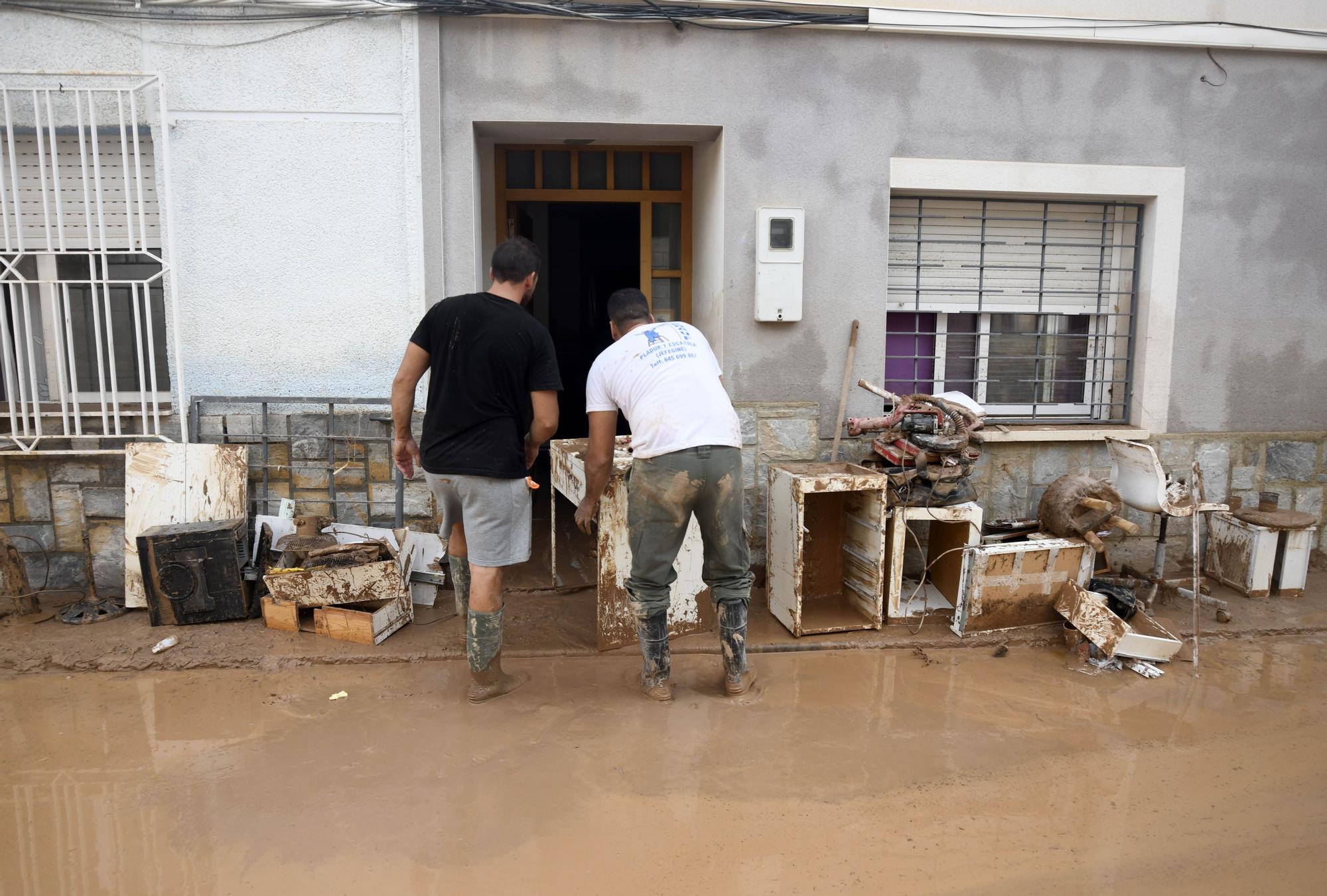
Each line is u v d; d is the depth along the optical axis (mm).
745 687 3506
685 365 3305
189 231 4301
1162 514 4336
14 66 4152
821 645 3932
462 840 2510
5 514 4352
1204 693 3549
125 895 2266
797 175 4531
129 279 4375
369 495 4516
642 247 5207
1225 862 2459
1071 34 4559
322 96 4262
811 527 4379
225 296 4352
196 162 4262
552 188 5105
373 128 4301
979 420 4141
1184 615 4391
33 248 4309
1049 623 4121
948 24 4465
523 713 3289
